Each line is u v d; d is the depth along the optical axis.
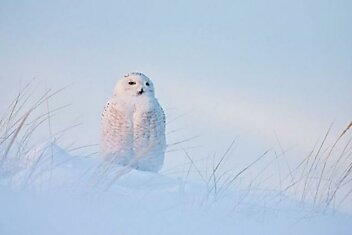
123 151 31.59
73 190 30.27
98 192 30.33
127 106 31.59
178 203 30.45
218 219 30.36
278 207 30.72
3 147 30.73
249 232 30.31
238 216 30.47
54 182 30.36
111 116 31.61
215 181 30.80
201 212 30.39
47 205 30.05
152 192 30.55
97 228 29.97
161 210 30.30
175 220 30.22
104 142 31.66
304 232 30.47
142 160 31.59
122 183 30.66
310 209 30.80
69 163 30.75
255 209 30.61
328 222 30.67
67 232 29.89
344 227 30.66
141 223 30.11
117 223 30.05
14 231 29.81
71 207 30.08
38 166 30.58
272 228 30.41
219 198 30.66
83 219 30.00
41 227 29.88
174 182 30.83
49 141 30.89
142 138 31.59
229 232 30.25
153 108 31.61
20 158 30.67
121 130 31.59
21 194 30.11
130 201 30.33
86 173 30.58
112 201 30.27
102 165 30.75
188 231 30.14
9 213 29.92
